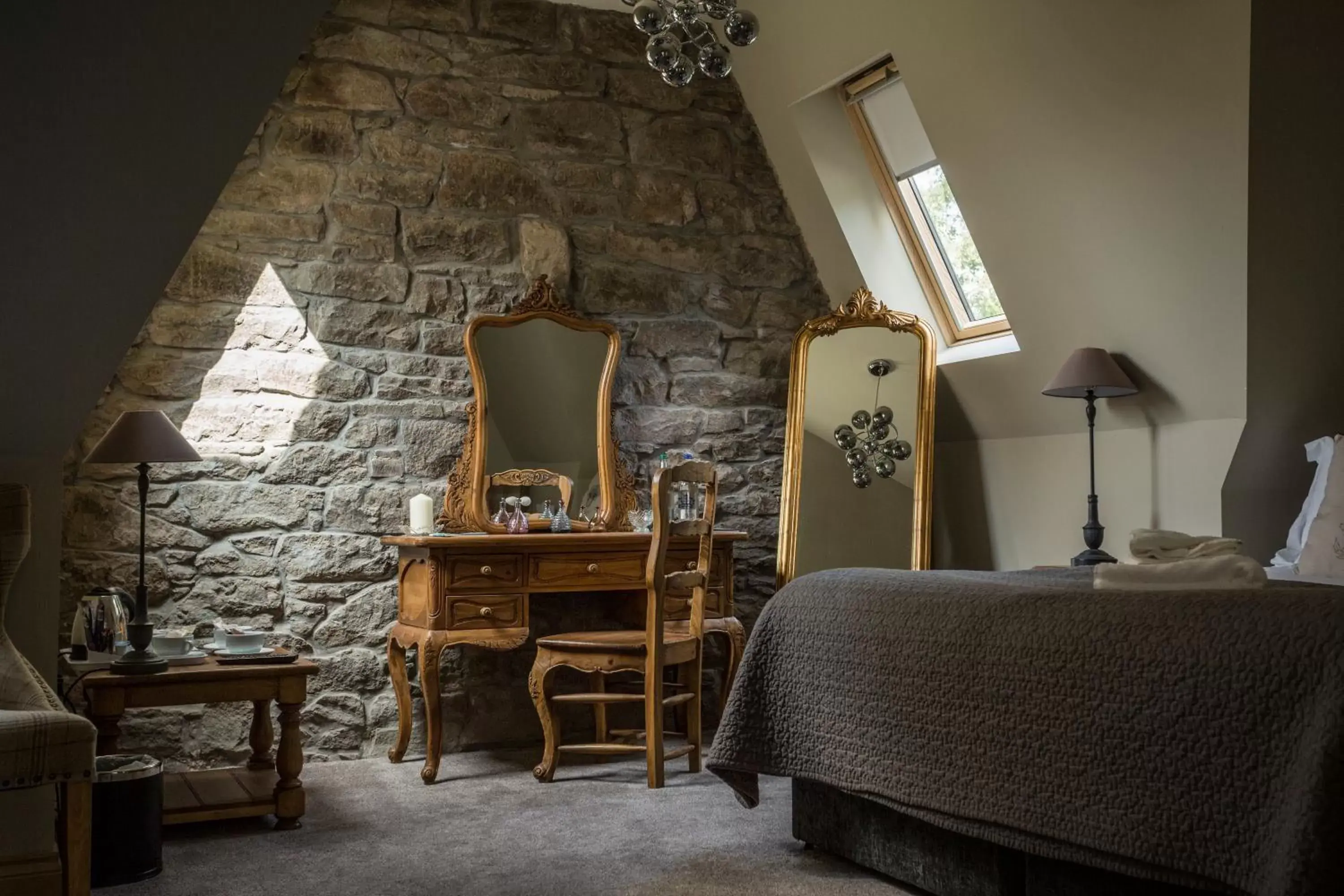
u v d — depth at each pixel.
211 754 4.16
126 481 4.07
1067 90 3.81
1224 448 4.08
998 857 2.57
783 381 5.33
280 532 4.30
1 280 2.56
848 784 2.85
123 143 2.35
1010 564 5.15
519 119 4.81
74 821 2.51
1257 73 3.32
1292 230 3.69
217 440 4.22
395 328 4.52
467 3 4.73
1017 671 2.48
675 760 4.32
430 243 4.59
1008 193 4.34
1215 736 2.10
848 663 2.90
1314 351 3.98
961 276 5.15
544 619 4.77
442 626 4.07
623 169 5.02
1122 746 2.25
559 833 3.34
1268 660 2.06
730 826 3.39
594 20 4.99
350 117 4.49
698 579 4.01
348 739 4.38
